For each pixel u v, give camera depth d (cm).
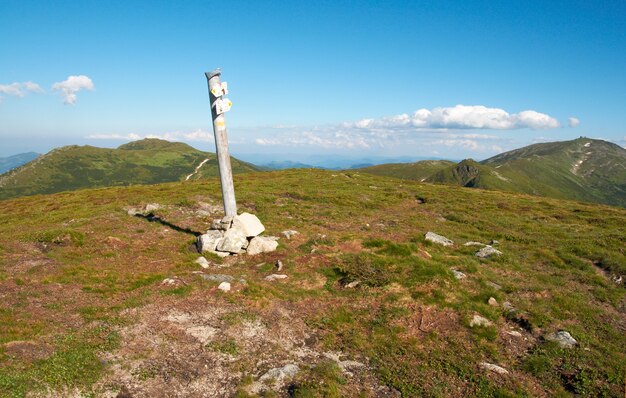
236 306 1393
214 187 4362
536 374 1120
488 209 3691
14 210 3788
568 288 1747
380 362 1150
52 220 2828
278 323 1323
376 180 5675
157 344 1123
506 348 1248
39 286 1452
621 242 2398
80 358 1005
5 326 1111
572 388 1066
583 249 2261
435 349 1215
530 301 1564
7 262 1681
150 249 2011
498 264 2008
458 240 2548
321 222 2830
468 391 1034
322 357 1163
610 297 1641
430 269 1691
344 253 1964
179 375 1009
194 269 1747
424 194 4312
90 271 1633
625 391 1039
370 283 1614
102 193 4459
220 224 2103
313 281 1691
